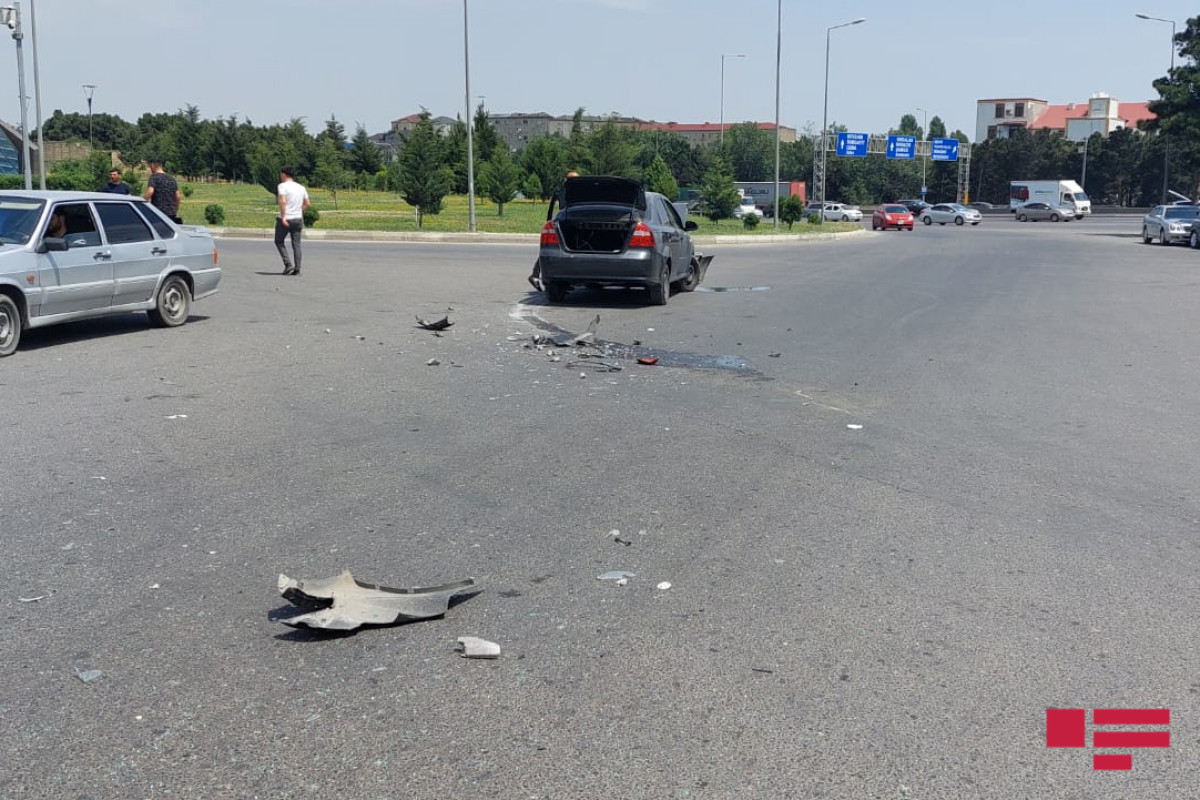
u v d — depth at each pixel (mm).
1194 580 5207
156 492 6363
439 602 4711
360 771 3434
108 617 4602
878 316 15977
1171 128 49281
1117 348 13109
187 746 3576
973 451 7746
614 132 57969
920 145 82000
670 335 13555
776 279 22406
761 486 6727
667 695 3965
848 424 8594
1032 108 140625
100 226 12070
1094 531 5945
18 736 3629
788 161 123625
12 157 62469
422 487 6562
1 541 5488
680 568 5266
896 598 4922
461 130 62344
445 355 11539
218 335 12562
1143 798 3367
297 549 5441
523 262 24125
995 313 16703
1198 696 4031
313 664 4191
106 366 10484
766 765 3496
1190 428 8625
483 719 3773
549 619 4648
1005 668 4227
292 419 8328
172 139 77750
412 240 31906
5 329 10906
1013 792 3379
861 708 3887
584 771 3445
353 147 77188
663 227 16781
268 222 36156
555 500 6348
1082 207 74812
